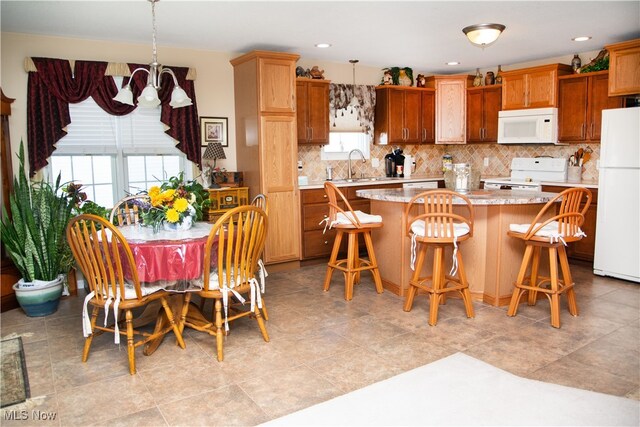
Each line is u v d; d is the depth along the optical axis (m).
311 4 3.55
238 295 2.95
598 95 5.05
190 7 3.56
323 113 5.53
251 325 3.48
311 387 2.57
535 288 3.44
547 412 2.30
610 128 4.44
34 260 3.77
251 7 3.59
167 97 4.81
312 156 5.94
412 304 3.87
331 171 5.97
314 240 5.30
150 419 2.29
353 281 4.12
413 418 2.26
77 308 3.95
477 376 2.65
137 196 3.77
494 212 3.74
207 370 2.78
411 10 3.74
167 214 3.11
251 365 2.84
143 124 4.80
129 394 2.52
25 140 4.26
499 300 3.79
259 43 4.79
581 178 5.57
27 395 2.52
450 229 3.32
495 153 6.51
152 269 2.79
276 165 4.96
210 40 4.62
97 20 3.84
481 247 3.88
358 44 4.89
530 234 3.36
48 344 3.20
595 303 3.86
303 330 3.37
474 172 4.27
